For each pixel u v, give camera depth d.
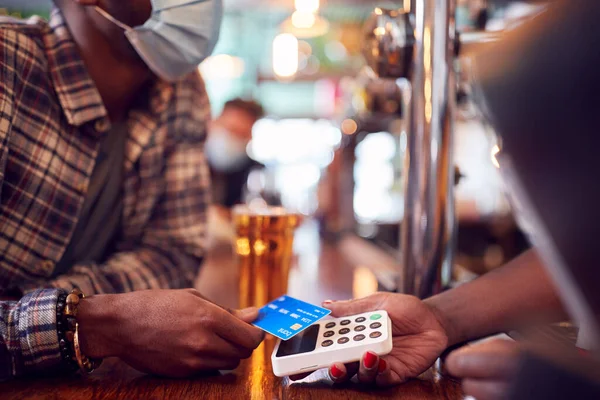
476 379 0.48
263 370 0.75
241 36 7.62
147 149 1.24
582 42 0.34
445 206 0.90
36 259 1.05
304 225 3.56
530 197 0.35
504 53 0.38
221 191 4.30
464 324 0.74
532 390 0.38
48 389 0.67
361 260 2.06
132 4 0.99
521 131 0.36
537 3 0.95
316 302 1.33
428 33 0.88
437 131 0.88
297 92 8.20
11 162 1.00
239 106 4.33
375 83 1.34
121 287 1.10
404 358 0.69
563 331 0.73
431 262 0.90
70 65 1.06
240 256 1.06
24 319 0.69
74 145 1.08
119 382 0.70
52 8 1.12
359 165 2.92
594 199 0.32
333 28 5.90
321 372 0.75
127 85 1.15
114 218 1.22
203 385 0.69
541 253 0.35
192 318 0.69
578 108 0.33
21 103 1.00
